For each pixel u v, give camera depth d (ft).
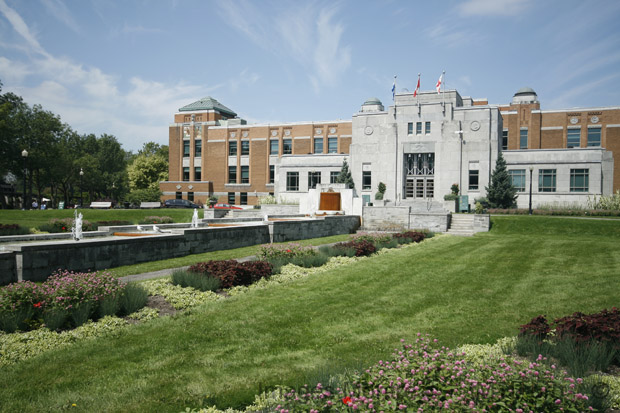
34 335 24.64
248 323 28.04
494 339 25.14
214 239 64.34
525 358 21.67
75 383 19.20
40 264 40.88
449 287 39.32
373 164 167.02
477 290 38.17
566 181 146.00
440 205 143.54
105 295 29.89
